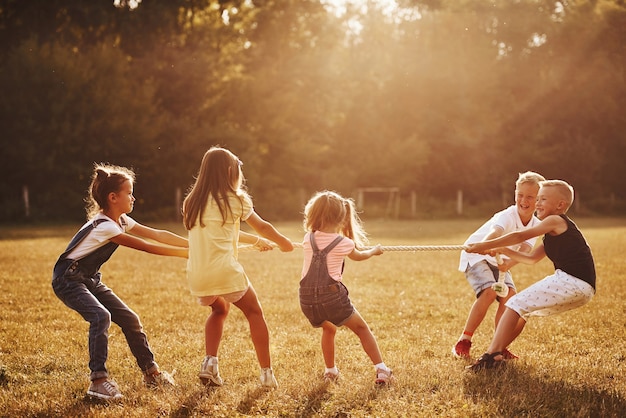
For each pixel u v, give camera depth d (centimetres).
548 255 478
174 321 665
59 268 433
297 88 3875
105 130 2981
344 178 3694
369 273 1070
